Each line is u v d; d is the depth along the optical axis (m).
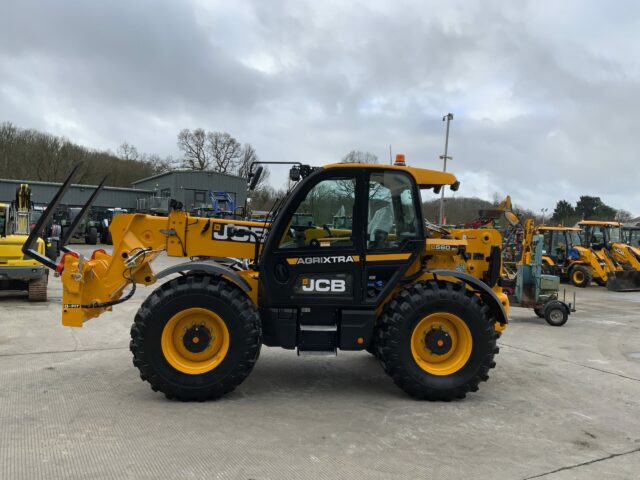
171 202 4.75
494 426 3.93
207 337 4.29
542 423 4.04
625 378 5.48
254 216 5.83
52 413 3.90
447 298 4.44
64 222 28.02
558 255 17.41
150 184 41.00
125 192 40.16
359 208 4.51
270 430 3.70
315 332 4.52
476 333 4.48
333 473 3.06
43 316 8.02
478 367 4.48
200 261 4.68
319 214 4.50
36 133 51.81
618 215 69.75
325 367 5.53
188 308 4.22
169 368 4.20
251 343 4.27
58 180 49.97
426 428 3.84
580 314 10.61
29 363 5.32
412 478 3.03
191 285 4.25
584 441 3.69
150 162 62.88
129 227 4.67
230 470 3.05
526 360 6.24
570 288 16.19
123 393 4.42
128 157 61.88
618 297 14.09
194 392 4.20
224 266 4.72
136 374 4.98
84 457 3.17
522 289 9.43
